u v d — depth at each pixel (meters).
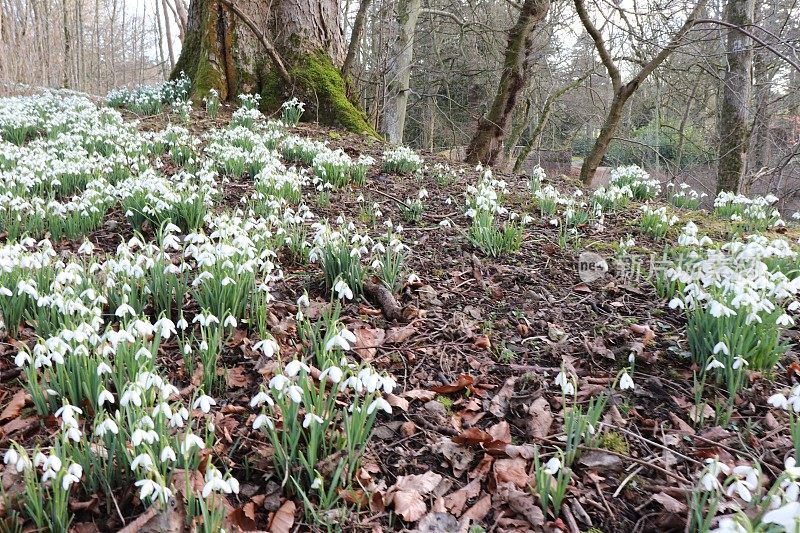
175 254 3.83
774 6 10.59
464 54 13.69
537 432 2.24
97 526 1.75
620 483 2.01
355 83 11.34
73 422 1.75
